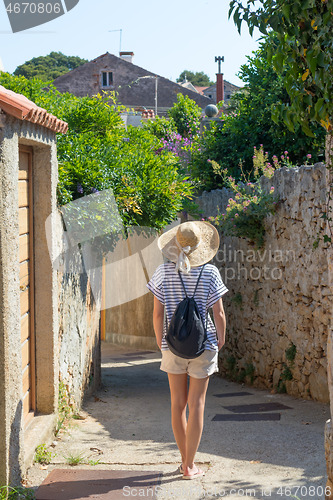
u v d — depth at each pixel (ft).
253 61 40.50
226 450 15.42
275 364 27.50
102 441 16.56
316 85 10.08
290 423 18.95
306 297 24.04
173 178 27.14
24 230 15.80
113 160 23.85
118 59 124.26
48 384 16.76
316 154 37.47
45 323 16.67
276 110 11.12
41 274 16.63
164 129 53.88
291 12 9.70
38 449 14.55
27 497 11.75
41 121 14.62
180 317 12.75
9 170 11.94
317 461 14.06
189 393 13.21
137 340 49.06
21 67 160.66
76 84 124.06
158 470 13.75
